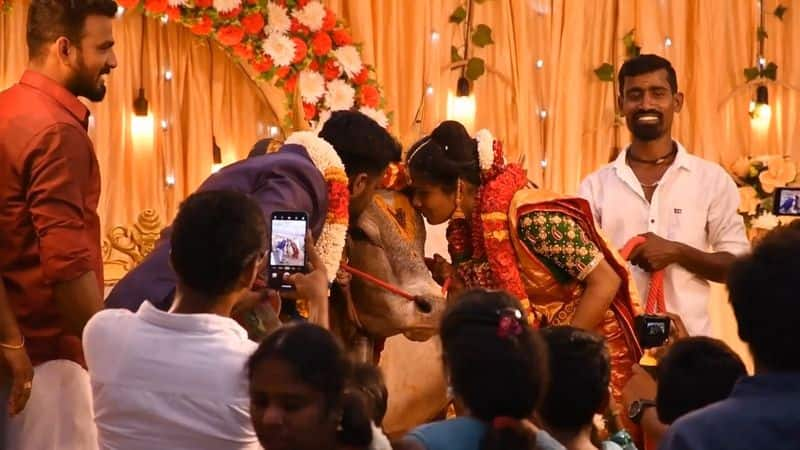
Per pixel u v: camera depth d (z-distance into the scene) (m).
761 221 6.47
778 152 7.05
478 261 4.77
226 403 2.95
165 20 5.73
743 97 7.04
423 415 5.21
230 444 2.97
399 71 6.41
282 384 2.65
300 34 5.89
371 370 2.91
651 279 5.22
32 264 4.02
